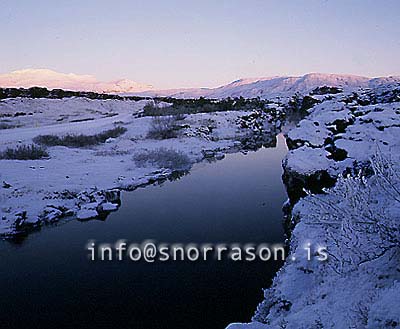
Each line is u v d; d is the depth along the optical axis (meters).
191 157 22.84
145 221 11.89
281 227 10.80
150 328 6.56
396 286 4.01
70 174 17.20
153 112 39.88
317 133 12.12
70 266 8.90
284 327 4.30
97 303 7.29
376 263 4.76
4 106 44.66
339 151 10.27
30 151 20.42
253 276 8.10
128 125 32.84
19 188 14.42
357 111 14.23
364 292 4.34
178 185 16.56
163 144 26.41
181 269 8.56
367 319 3.62
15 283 8.20
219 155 23.95
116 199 14.30
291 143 12.60
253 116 39.69
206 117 36.44
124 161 20.75
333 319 4.05
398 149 9.46
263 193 14.69
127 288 7.81
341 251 5.17
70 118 43.22
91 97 63.84
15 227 11.19
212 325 6.52
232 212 12.43
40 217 12.09
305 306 4.79
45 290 7.89
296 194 9.66
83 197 13.88
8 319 6.91
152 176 17.64
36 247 10.11
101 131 29.42
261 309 5.73
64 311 7.12
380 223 4.71
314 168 9.45
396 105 13.67
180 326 6.57
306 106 45.00
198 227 11.16
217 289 7.63
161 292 7.62
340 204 5.88
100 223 11.88
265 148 27.30
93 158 21.17
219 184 16.50
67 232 11.17
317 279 5.43
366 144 10.20
